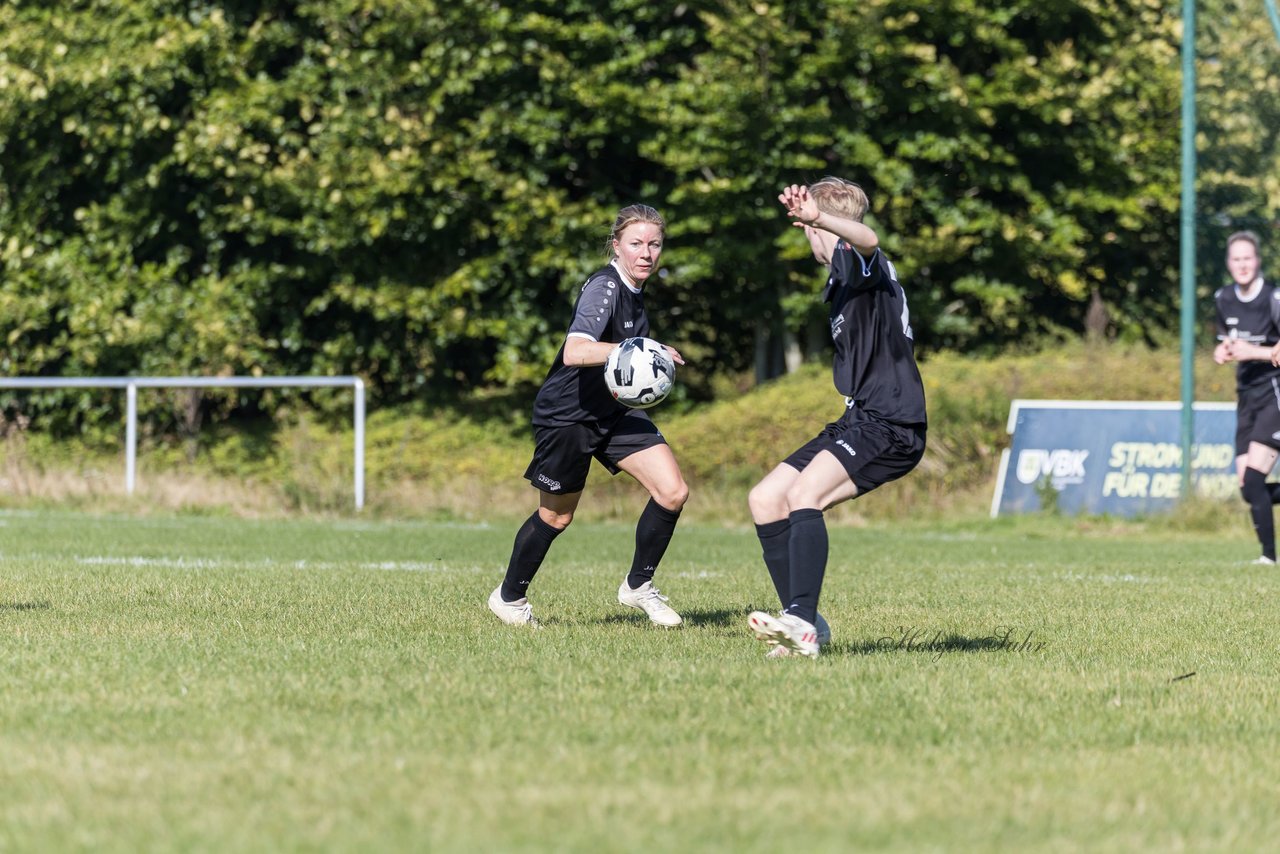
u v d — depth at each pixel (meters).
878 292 22.00
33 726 16.20
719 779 13.95
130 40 84.38
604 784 13.66
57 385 71.06
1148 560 46.44
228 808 12.76
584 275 83.31
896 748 15.63
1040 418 66.56
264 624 25.67
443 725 16.33
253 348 87.38
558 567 40.88
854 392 22.16
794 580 21.62
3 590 31.19
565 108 85.38
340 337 89.75
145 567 38.09
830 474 21.80
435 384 92.88
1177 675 21.20
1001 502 66.50
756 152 82.06
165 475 74.00
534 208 82.50
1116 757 15.45
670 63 90.06
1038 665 21.97
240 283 88.38
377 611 28.08
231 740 15.44
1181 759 15.41
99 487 72.06
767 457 74.75
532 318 86.00
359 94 87.75
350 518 68.25
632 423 26.12
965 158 85.00
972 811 12.98
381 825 12.21
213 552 44.56
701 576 38.19
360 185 83.12
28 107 86.31
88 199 92.12
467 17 83.38
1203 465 65.81
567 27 84.75
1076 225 86.31
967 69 89.56
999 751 15.59
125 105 84.25
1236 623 28.28
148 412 86.75
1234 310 45.16
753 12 82.12
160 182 86.31
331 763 14.43
